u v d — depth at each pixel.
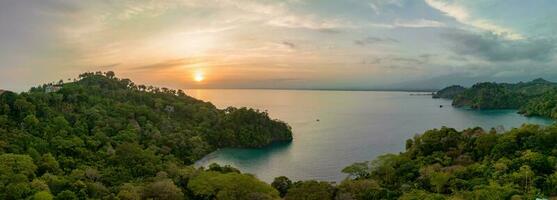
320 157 175.88
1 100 147.75
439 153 120.50
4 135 124.75
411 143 139.75
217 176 100.94
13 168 100.44
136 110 192.00
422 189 94.56
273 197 95.06
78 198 91.31
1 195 87.06
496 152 109.75
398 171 111.44
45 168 110.25
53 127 142.88
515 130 119.25
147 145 159.88
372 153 182.75
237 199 93.19
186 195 101.88
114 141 149.62
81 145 135.00
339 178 139.88
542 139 108.69
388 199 89.06
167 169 118.62
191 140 181.88
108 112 179.88
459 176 97.56
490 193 78.75
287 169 155.00
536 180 86.00
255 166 161.25
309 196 91.62
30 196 87.25
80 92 189.00
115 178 111.69
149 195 93.25
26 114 146.00
